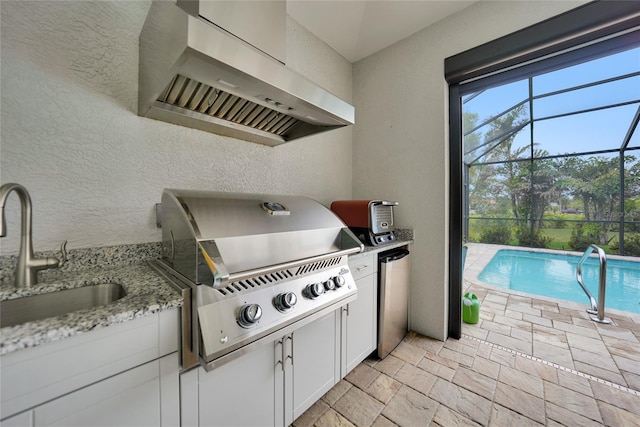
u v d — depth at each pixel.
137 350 0.70
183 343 0.79
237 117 1.41
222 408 0.91
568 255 3.05
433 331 2.09
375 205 1.95
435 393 1.47
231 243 0.90
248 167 1.71
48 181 1.00
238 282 0.90
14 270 0.92
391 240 2.07
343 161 2.52
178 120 1.31
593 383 1.53
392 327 1.91
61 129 1.02
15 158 0.93
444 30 1.99
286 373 1.16
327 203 2.34
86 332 0.61
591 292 2.87
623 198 2.53
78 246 1.07
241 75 0.91
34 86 0.96
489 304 2.81
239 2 1.04
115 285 0.98
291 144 2.02
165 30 0.90
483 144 2.58
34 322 0.59
